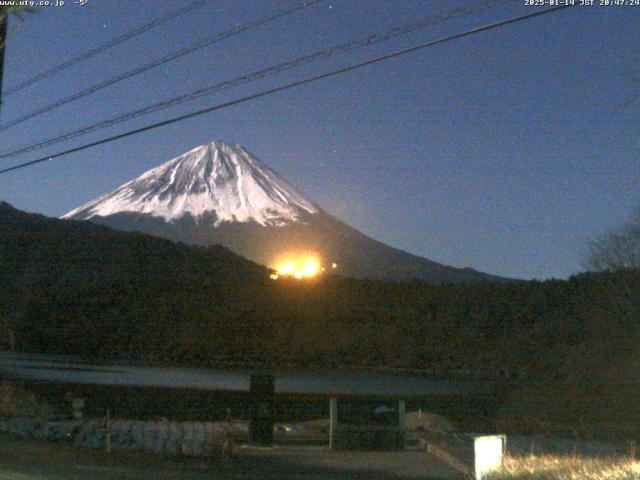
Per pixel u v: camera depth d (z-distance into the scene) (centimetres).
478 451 1492
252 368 4812
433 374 4591
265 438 2150
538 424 2784
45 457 1662
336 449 2116
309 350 5450
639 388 3525
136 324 6178
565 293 6075
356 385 3978
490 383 4072
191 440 2166
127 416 2875
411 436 2339
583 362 4359
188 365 4875
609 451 2000
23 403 2814
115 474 1493
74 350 5609
